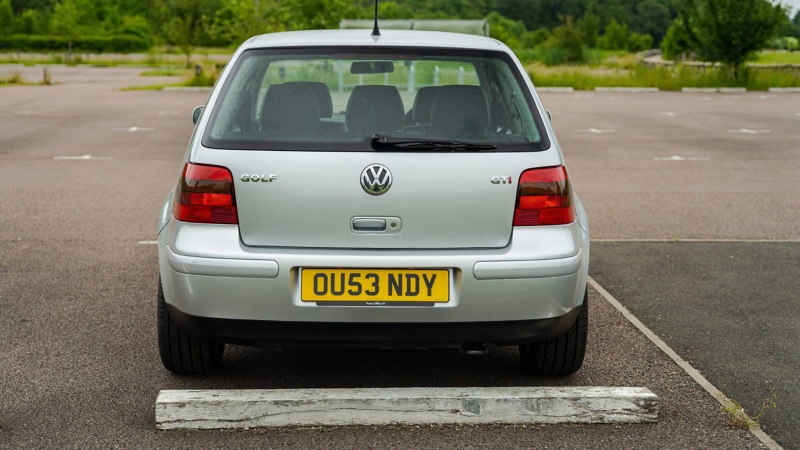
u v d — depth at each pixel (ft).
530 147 10.36
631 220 25.20
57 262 19.16
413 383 11.93
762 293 17.25
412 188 9.93
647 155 41.68
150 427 10.30
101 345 13.46
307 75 10.77
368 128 10.20
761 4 99.40
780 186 32.24
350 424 10.37
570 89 97.40
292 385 11.81
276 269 9.78
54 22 229.45
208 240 9.96
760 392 11.80
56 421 10.45
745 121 60.08
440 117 10.37
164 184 30.91
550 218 10.25
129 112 62.54
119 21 301.63
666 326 14.97
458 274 9.93
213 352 11.80
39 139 45.16
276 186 9.91
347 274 9.88
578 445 9.91
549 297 10.16
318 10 99.09
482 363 12.84
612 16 472.85
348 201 9.91
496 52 11.39
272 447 9.74
